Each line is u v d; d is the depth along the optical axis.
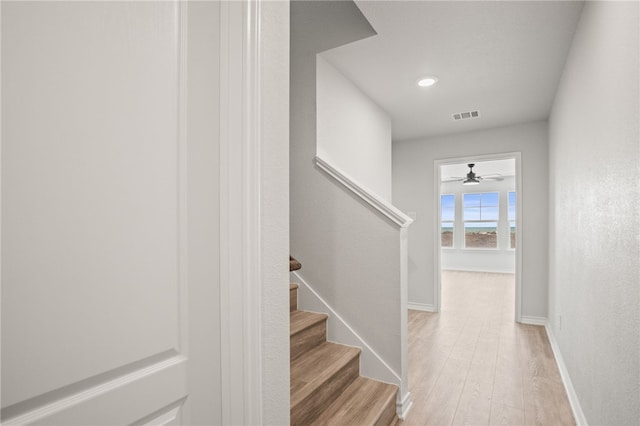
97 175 0.66
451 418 2.05
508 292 5.83
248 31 0.91
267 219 0.97
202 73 0.87
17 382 0.56
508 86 2.92
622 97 1.22
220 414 0.91
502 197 8.41
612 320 1.37
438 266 4.46
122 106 0.70
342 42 2.26
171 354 0.80
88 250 0.65
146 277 0.74
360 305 2.18
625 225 1.21
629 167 1.16
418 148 4.61
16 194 0.56
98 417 0.66
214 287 0.90
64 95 0.61
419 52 2.35
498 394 2.33
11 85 0.55
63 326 0.61
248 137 0.90
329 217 2.29
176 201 0.80
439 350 3.13
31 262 0.57
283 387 1.04
